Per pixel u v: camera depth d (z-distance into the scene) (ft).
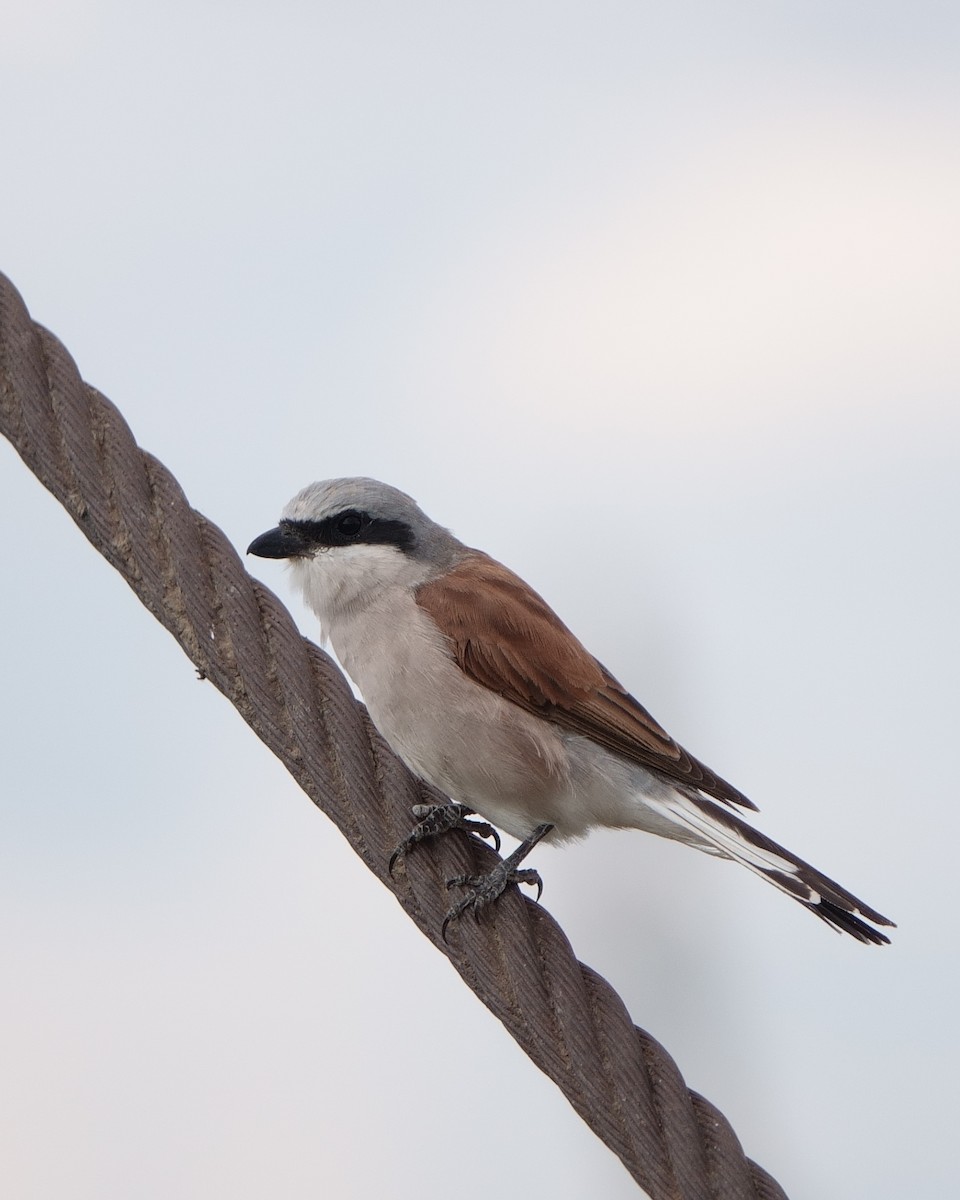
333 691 21.94
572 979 21.12
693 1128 20.22
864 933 25.67
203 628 21.20
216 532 21.57
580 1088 20.54
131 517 20.84
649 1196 20.06
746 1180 19.97
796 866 26.73
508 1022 21.25
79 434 20.54
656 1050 20.70
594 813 28.99
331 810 21.91
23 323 20.27
